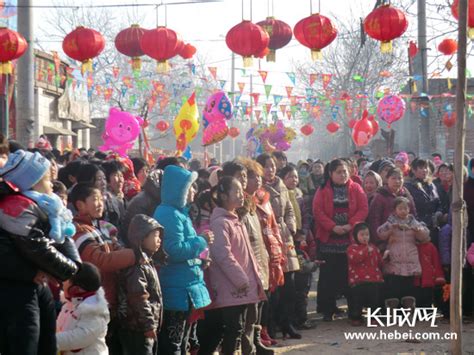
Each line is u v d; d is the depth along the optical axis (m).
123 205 7.59
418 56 19.72
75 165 7.76
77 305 5.64
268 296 8.46
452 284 7.11
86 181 7.17
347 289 10.19
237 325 7.21
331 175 10.14
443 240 10.41
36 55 23.52
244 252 7.36
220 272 7.25
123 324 6.13
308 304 11.73
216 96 13.35
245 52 11.01
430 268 10.20
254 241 7.88
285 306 9.21
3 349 4.83
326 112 33.16
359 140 16.25
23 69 15.66
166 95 25.77
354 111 30.09
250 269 7.38
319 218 10.12
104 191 7.25
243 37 10.91
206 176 9.76
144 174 9.38
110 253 6.02
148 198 7.11
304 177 14.43
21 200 4.81
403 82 29.55
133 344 6.18
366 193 11.17
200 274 6.86
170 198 6.74
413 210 10.48
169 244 6.59
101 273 6.09
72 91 26.72
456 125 6.98
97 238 6.15
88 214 6.25
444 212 11.12
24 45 11.24
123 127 11.08
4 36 11.04
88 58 11.66
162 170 7.34
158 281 6.34
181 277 6.70
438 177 11.54
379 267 10.11
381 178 11.73
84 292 5.66
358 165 17.12
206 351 7.59
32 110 15.77
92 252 6.00
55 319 5.10
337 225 10.08
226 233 7.25
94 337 5.63
